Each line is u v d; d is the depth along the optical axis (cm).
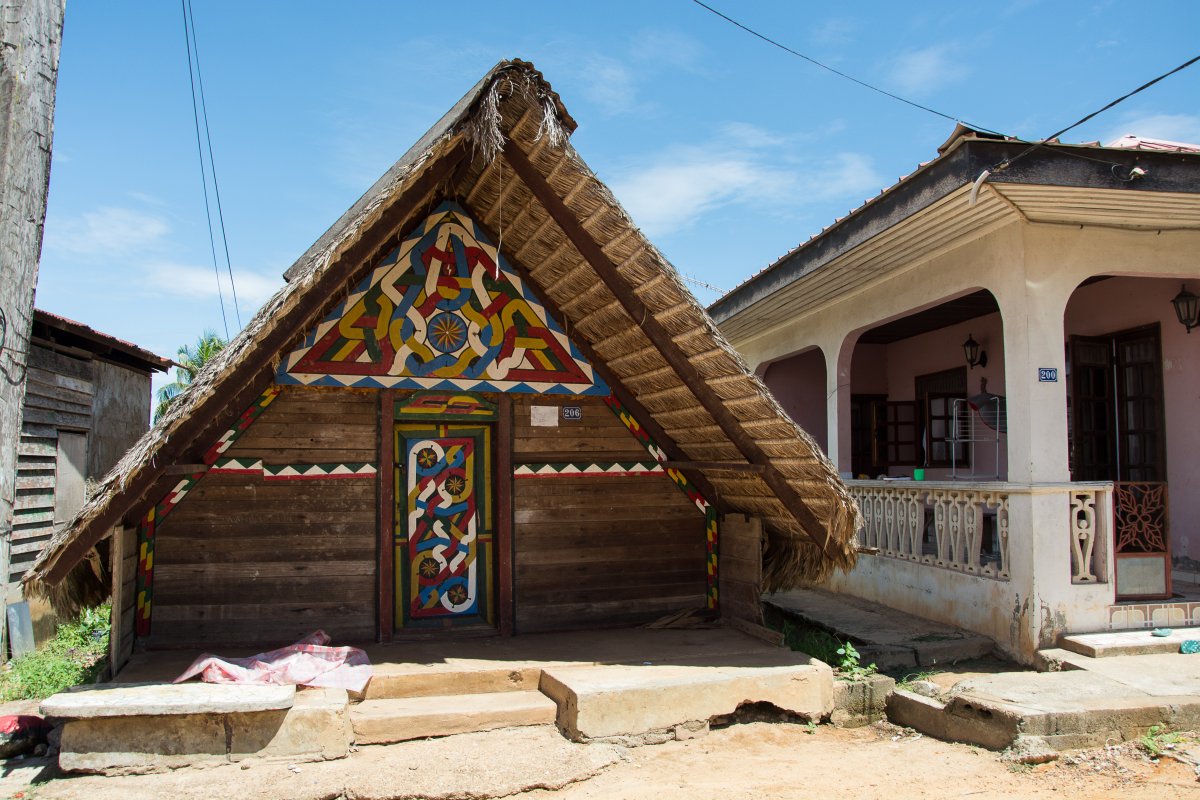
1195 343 847
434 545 707
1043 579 692
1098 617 704
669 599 748
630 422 748
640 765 510
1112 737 527
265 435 652
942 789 463
